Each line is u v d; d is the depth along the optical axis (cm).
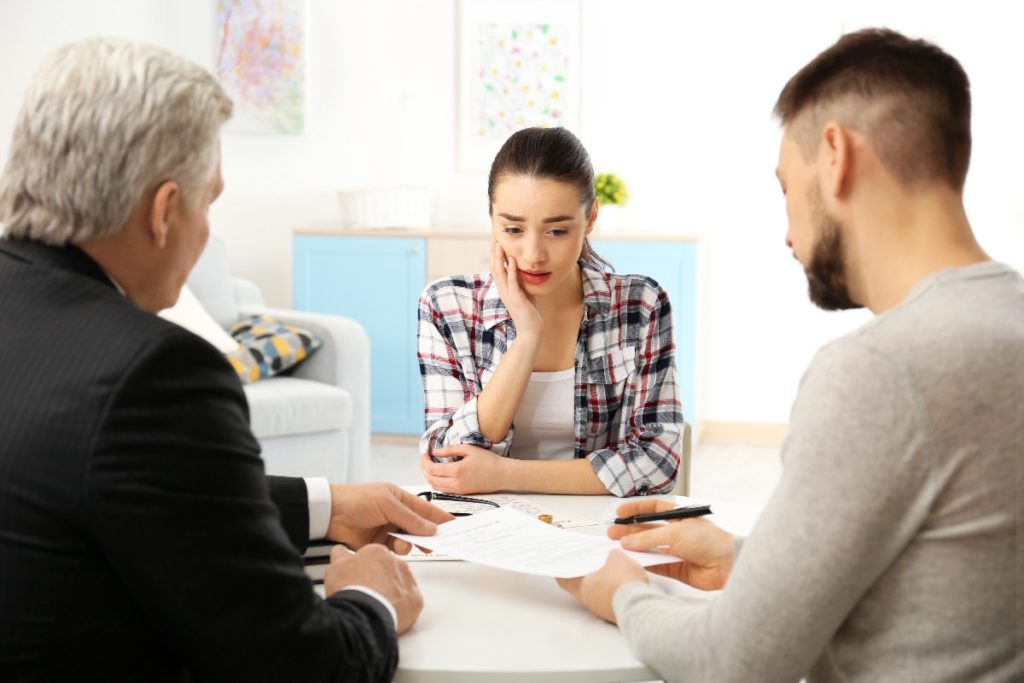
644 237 496
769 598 102
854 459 99
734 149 530
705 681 109
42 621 98
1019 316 102
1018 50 496
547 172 183
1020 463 99
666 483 187
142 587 100
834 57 110
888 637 104
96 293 106
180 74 110
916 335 100
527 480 181
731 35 526
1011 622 101
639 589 125
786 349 534
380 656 115
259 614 104
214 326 400
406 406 533
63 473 97
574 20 540
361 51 563
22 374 101
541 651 120
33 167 107
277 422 381
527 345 189
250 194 578
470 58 552
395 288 528
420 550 154
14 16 554
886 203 107
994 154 503
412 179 566
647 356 201
